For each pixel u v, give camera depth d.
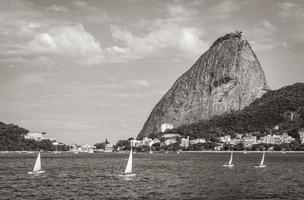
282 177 169.50
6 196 114.56
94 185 140.38
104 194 118.25
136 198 110.88
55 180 157.38
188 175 181.25
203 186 137.00
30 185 140.12
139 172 199.75
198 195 115.62
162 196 114.12
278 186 136.25
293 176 174.12
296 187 133.25
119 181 154.00
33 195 116.50
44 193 120.44
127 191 124.44
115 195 116.25
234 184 142.62
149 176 175.62
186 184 143.12
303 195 115.25
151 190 126.62
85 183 146.62
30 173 187.75
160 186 137.25
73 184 143.38
